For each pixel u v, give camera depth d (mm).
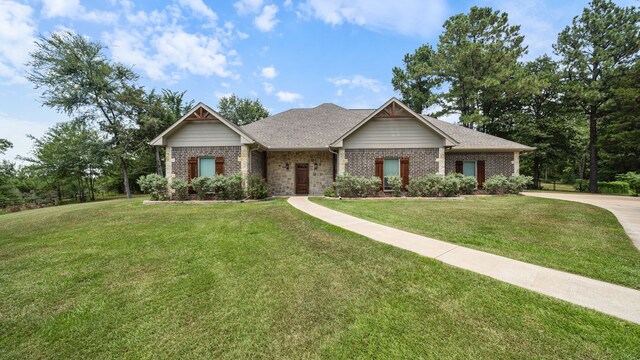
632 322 2814
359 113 21109
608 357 2344
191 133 14570
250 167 14836
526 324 2830
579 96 24359
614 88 22984
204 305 3416
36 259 5262
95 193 33875
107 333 2922
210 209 10648
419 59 36281
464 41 28406
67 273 4543
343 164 15016
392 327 2850
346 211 9664
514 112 29656
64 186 27953
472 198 13875
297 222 7793
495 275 4027
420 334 2725
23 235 7312
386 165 15141
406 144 14953
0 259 5297
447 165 17219
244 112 43469
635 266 4402
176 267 4715
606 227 7266
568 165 41281
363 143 15062
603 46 24781
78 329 3006
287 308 3283
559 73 26578
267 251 5406
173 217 9133
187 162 14547
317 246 5598
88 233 7277
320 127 18672
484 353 2438
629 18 23453
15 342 2818
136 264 4902
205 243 6066
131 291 3857
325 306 3301
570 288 3594
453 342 2590
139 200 15320
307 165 17281
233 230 7152
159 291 3832
